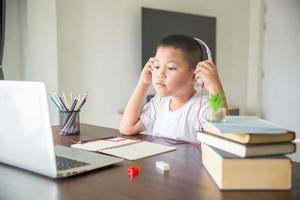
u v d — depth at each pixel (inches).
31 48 100.4
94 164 34.3
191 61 48.4
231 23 167.2
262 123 32.0
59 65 109.7
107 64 122.2
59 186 29.3
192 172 32.9
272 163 27.7
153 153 40.3
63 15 109.3
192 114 50.7
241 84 176.9
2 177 31.7
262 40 177.6
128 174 32.4
